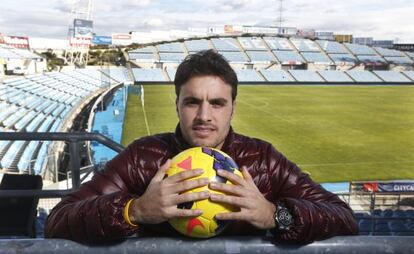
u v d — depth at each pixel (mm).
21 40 65062
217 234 1476
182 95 1802
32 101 31250
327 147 22578
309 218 1443
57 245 1402
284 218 1444
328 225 1489
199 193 1405
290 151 21609
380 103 41469
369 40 126312
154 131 25719
